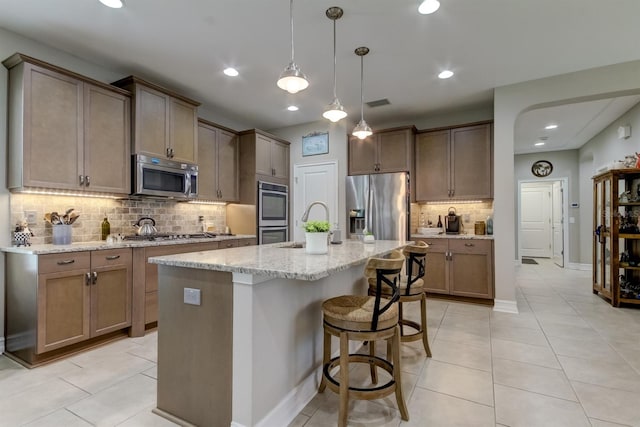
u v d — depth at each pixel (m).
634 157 3.96
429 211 4.89
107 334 2.73
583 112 4.50
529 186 8.70
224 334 1.56
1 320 2.54
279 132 5.53
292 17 2.32
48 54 2.84
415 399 1.89
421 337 2.46
